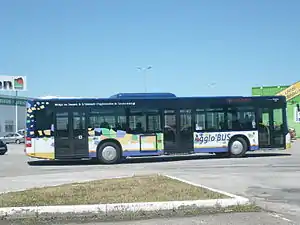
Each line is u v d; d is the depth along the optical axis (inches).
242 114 896.9
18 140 2193.7
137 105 851.4
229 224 307.1
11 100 2615.7
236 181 535.5
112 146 839.7
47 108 824.9
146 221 318.3
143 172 657.6
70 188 434.3
